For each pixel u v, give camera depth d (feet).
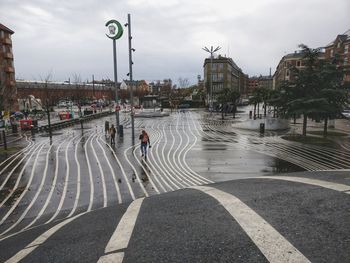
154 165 54.08
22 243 17.01
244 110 245.04
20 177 47.47
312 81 82.74
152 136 94.32
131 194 38.34
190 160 57.93
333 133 96.58
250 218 14.84
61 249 14.29
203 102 281.54
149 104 278.46
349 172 27.35
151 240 13.50
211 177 45.73
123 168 52.08
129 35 82.38
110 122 145.59
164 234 14.05
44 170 51.60
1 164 56.75
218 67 324.19
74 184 43.14
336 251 11.08
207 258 11.23
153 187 41.16
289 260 10.60
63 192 39.63
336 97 80.64
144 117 176.86
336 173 26.89
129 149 70.64
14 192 40.01
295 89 84.99
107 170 50.80
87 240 14.96
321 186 20.35
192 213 16.70
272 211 15.70
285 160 57.26
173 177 46.09
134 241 13.64
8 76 193.98
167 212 17.63
